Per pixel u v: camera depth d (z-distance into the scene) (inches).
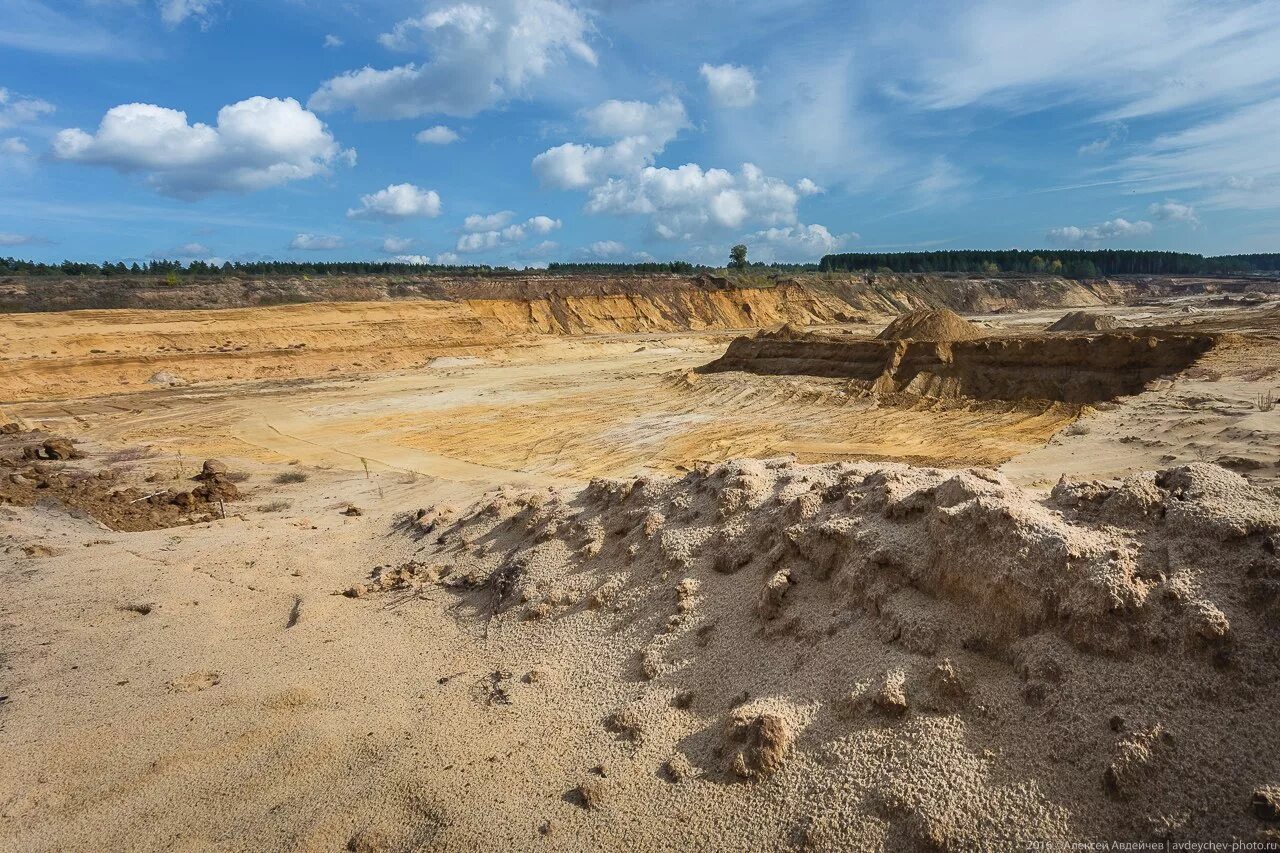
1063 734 213.5
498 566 461.7
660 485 453.4
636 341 2645.2
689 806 239.0
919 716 235.3
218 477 882.1
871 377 1320.1
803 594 311.1
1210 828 180.5
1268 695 199.9
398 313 2534.5
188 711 338.6
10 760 311.6
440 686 343.3
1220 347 1068.5
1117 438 819.4
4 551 596.1
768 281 4077.3
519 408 1374.3
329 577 513.3
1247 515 241.6
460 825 248.7
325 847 247.1
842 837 211.9
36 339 1752.0
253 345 2037.4
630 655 330.3
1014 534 261.0
